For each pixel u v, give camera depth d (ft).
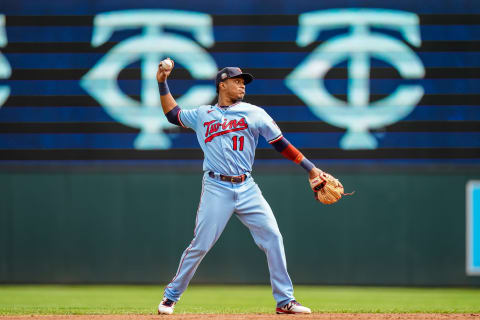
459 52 96.48
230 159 49.34
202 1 98.07
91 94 97.71
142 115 98.07
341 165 97.04
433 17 96.89
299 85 96.99
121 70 97.71
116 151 98.27
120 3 98.17
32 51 97.45
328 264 98.32
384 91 96.78
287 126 96.84
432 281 97.91
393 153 96.78
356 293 92.68
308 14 97.66
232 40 97.50
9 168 98.07
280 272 50.26
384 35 97.09
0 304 74.95
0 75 97.19
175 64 97.30
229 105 50.62
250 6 97.91
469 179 97.30
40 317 49.80
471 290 97.19
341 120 96.89
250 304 76.48
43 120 97.60
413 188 97.96
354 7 97.55
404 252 98.17
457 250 97.96
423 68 96.63
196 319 46.52
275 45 97.45
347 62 97.04
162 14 98.02
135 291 94.43
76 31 97.81
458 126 96.32
